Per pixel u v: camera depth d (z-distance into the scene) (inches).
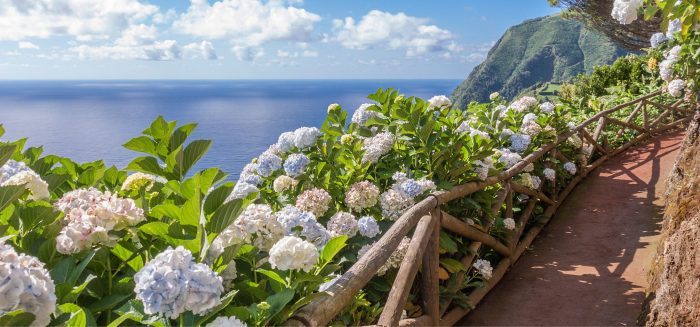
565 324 146.6
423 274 129.4
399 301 100.9
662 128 411.5
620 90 506.6
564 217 247.9
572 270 184.9
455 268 143.1
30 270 46.6
